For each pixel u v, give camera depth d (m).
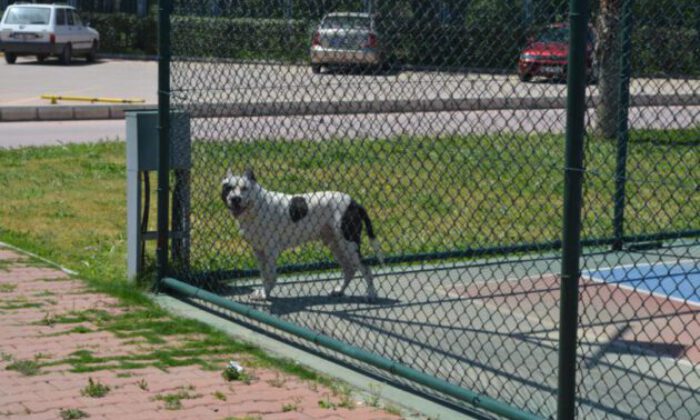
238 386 8.20
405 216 14.46
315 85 10.72
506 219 14.33
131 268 11.59
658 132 14.68
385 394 8.14
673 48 11.59
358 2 9.81
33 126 27.73
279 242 10.88
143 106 30.36
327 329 10.00
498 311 10.55
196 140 14.42
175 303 10.91
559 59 8.41
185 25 11.28
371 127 15.78
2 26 45.59
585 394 8.20
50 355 8.85
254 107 14.60
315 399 7.93
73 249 13.72
